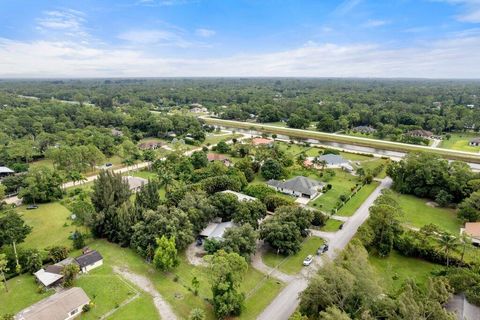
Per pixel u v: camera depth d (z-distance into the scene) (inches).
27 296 1998.0
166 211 2588.6
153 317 1833.2
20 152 4655.5
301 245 2588.6
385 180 4244.6
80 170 4220.0
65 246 2508.6
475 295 1788.9
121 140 5880.9
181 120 7165.4
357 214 3201.3
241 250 2321.6
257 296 2020.2
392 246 2529.5
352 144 6254.9
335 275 1638.8
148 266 2319.1
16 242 2383.1
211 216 2758.4
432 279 1984.5
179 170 4200.3
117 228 2613.2
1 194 3230.8
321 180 4160.9
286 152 5462.6
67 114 7864.2
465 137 6865.2
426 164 3663.9
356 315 1556.3
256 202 2893.7
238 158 5157.5
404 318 1459.2
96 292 2033.7
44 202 3457.2
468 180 3440.0
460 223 3016.7
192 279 2175.2
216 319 1827.0
